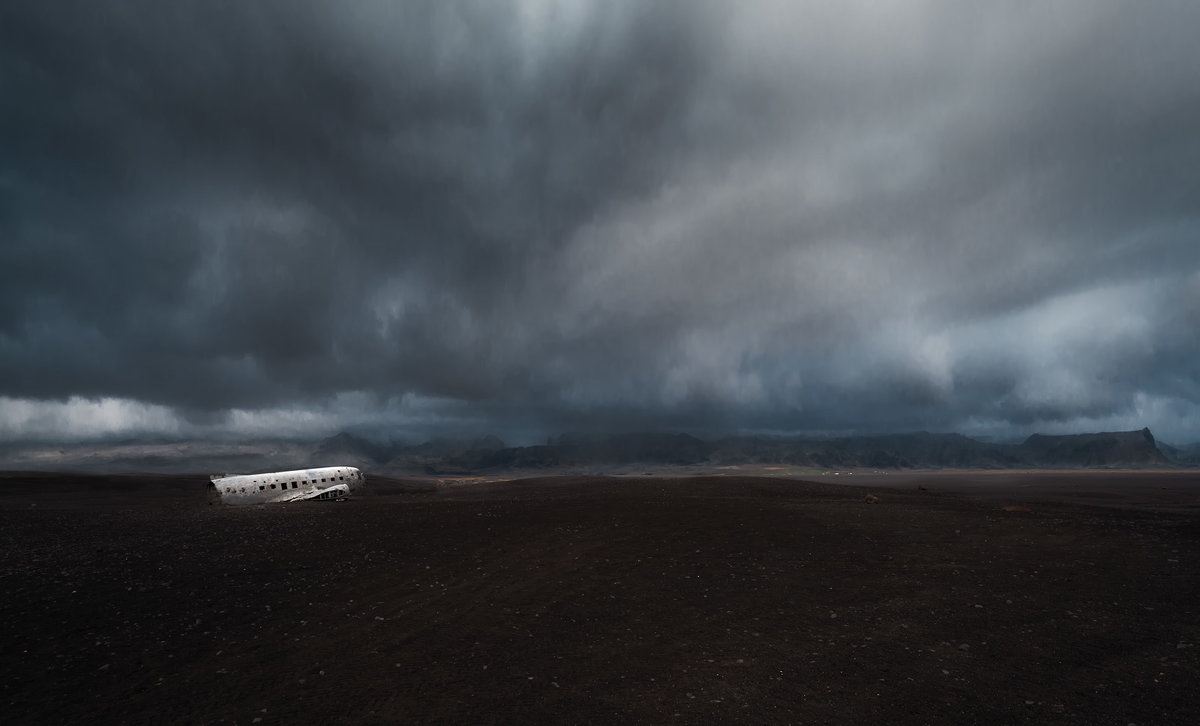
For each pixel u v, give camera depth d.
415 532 29.67
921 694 10.89
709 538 27.08
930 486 128.62
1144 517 33.81
